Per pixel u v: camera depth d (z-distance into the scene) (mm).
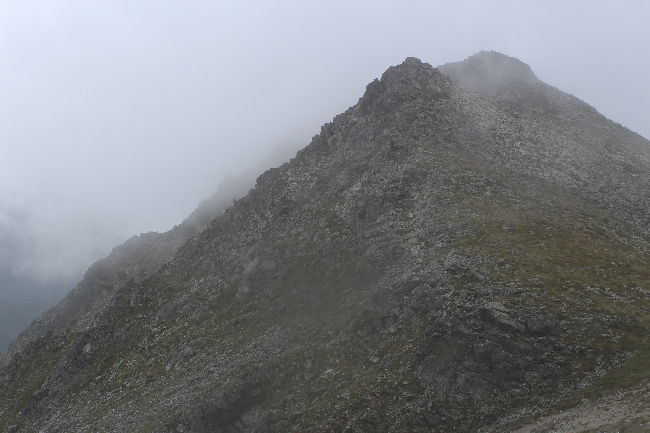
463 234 82625
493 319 59062
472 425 51969
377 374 62656
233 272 117688
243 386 69312
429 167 107625
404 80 149125
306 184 139250
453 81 161500
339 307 82625
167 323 114062
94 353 114812
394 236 90625
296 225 119500
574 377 51969
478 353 56375
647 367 49500
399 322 69312
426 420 54344
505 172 109875
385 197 101938
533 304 60875
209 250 142000
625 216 97875
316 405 61969
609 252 77812
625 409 43625
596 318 57844
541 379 53156
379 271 84625
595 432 41281
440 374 57562
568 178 112500
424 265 77125
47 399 107312
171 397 82750
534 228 85438
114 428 81000
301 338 79688
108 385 100625
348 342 71625
